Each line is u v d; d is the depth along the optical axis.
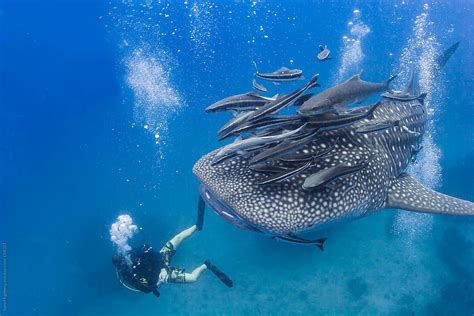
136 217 9.41
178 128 11.04
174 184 9.86
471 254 7.81
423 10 14.06
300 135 3.52
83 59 14.69
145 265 6.89
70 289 8.70
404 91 6.07
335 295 7.62
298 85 11.32
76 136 11.68
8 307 8.45
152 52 13.60
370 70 11.95
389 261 7.87
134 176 10.33
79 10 16.11
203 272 8.22
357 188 3.73
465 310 7.16
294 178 3.46
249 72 12.91
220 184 3.46
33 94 13.27
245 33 14.16
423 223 8.31
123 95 12.70
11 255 9.30
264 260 8.29
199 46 13.81
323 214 3.39
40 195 10.42
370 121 4.77
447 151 9.56
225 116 11.12
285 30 14.16
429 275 7.66
